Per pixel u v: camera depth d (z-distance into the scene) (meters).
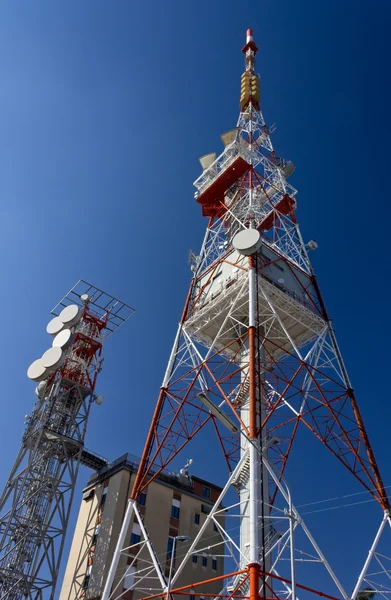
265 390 37.97
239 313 39.62
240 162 46.50
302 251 45.75
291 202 48.22
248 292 37.09
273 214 47.34
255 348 33.12
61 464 48.81
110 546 50.69
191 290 43.53
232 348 42.53
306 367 35.84
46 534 44.72
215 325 40.91
